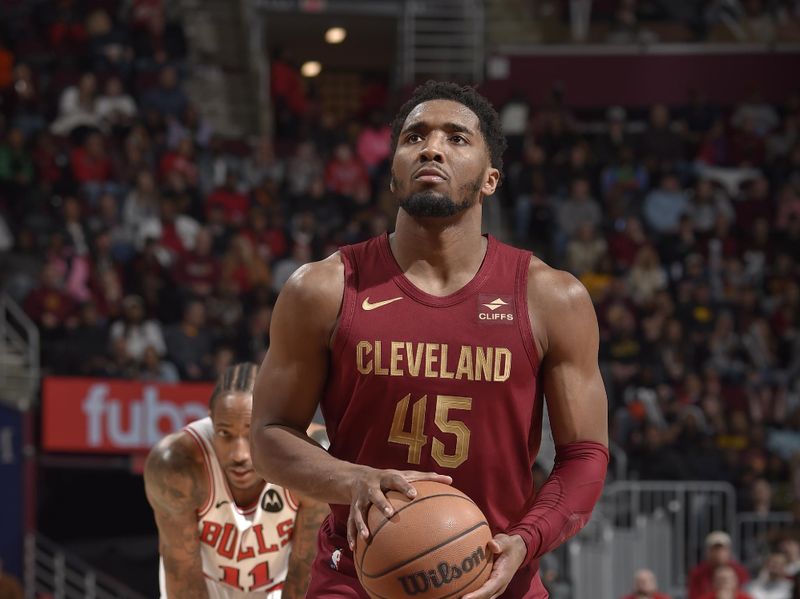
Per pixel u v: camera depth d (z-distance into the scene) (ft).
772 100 85.05
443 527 12.44
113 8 78.74
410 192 13.79
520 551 12.92
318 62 102.01
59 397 51.08
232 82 89.15
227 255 64.23
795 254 72.84
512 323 13.83
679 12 88.17
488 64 86.69
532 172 73.41
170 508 18.66
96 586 50.93
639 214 73.61
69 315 58.18
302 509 18.66
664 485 56.24
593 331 14.25
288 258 67.05
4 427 49.78
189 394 52.34
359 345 13.73
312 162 74.74
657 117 79.61
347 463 13.14
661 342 62.80
